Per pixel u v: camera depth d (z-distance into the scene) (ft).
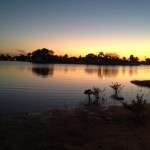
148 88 154.40
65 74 296.30
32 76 245.86
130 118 50.03
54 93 118.62
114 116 52.90
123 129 42.24
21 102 87.76
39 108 74.69
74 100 94.48
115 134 39.01
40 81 193.47
